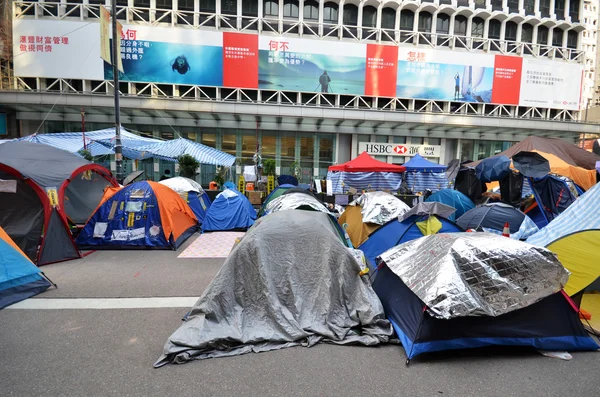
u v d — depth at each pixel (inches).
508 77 861.2
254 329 137.9
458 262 132.0
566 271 131.1
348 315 148.4
